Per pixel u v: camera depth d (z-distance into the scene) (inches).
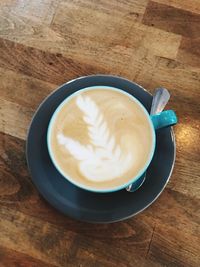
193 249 11.6
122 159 11.2
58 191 11.4
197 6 15.0
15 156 12.5
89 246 11.6
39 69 13.7
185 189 12.2
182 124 13.1
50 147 11.1
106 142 11.3
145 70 13.8
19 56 13.9
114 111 11.7
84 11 14.8
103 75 12.7
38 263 11.3
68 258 11.4
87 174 10.9
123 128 11.5
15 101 13.2
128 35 14.4
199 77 13.8
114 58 14.0
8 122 12.9
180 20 14.8
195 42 14.4
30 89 13.4
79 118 11.5
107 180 10.9
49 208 11.9
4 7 14.7
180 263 11.5
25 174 12.2
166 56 14.1
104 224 11.8
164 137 11.9
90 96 11.8
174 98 13.4
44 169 11.6
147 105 12.4
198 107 13.3
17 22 14.5
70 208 11.2
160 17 14.8
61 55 14.0
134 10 14.9
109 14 14.8
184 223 11.8
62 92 12.4
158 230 11.7
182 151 12.7
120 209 11.2
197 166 12.5
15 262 11.3
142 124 11.5
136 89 12.5
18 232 11.6
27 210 11.8
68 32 14.4
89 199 11.3
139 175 11.0
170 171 11.6
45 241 11.6
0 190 12.0
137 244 11.6
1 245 11.4
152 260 11.5
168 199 12.1
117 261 11.4
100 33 14.4
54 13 14.7
